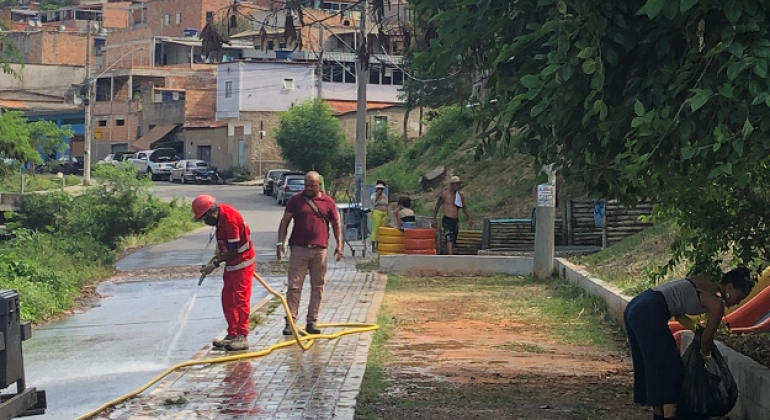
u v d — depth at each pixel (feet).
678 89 20.62
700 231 33.94
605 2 21.08
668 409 26.03
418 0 25.61
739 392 27.07
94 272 80.84
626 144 21.61
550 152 24.27
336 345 39.91
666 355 25.70
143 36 292.81
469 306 52.60
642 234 63.77
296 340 38.68
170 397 29.71
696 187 28.45
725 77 20.15
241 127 235.20
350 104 236.84
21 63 108.58
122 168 122.01
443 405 28.89
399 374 33.86
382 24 54.13
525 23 23.56
